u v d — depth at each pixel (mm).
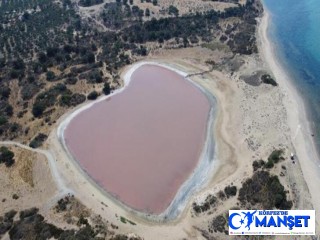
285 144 162500
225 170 151125
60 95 193875
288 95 195875
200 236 126688
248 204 135250
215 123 177750
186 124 178000
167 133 173250
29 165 156250
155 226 131250
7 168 154750
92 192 145625
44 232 125500
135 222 132875
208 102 192500
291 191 139625
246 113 182375
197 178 148875
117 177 152375
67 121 183250
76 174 154000
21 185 147000
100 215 134875
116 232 127750
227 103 190750
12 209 137875
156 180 149875
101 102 195875
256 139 165625
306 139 166250
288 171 148125
